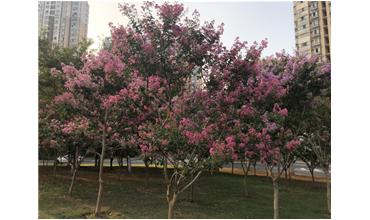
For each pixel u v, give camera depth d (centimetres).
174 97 682
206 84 689
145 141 634
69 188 1087
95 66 763
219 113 665
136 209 832
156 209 840
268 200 1009
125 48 702
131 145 830
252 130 655
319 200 1004
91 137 902
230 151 568
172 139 569
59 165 1727
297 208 887
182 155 600
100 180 783
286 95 710
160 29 689
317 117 739
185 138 578
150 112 692
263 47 696
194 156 610
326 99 727
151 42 687
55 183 1172
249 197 1055
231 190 1191
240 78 693
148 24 693
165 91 689
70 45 1219
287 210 862
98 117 820
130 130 825
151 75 687
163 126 609
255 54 683
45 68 1112
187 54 686
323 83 714
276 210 704
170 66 688
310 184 1283
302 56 754
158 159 630
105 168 1812
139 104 694
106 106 747
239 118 674
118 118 787
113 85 748
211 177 1529
